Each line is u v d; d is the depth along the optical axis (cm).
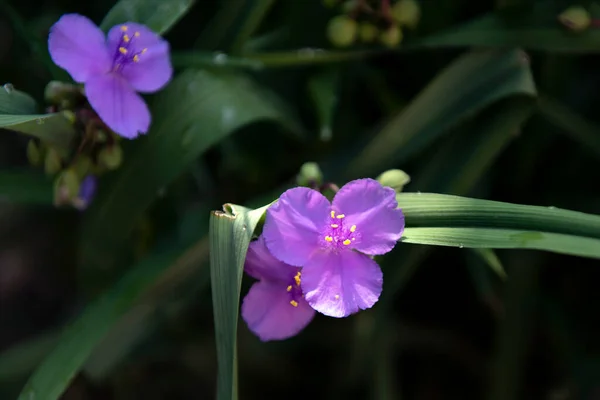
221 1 57
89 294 55
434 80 53
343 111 57
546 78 55
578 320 56
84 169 51
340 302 47
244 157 57
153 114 52
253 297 49
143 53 50
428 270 58
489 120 52
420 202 48
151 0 51
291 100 56
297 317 49
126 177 52
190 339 58
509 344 55
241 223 47
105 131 50
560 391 57
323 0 54
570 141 56
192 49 56
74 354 51
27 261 64
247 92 53
